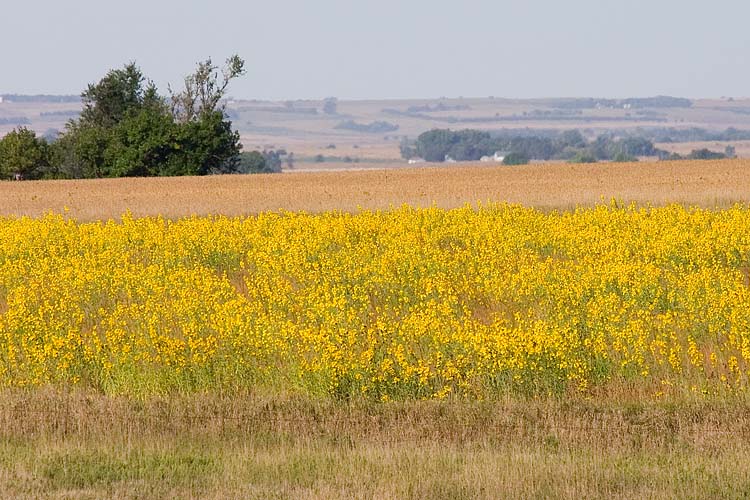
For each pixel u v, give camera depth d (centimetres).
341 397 3347
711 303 4000
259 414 3153
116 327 3953
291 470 2581
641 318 3944
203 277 4872
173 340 3622
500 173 13762
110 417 3088
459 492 2402
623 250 5534
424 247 5619
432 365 3519
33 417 3073
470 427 2992
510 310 4425
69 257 5750
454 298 4309
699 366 3400
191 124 18375
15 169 18888
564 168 14450
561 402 3228
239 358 3516
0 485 2455
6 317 3969
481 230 6241
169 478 2522
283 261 5403
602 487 2422
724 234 5600
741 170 12775
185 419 3092
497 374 3381
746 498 2342
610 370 3484
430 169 15462
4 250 6112
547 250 5928
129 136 18275
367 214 7425
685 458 2655
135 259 6056
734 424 2922
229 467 2600
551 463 2589
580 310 4069
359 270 4950
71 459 2670
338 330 3700
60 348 3638
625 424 2964
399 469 2572
